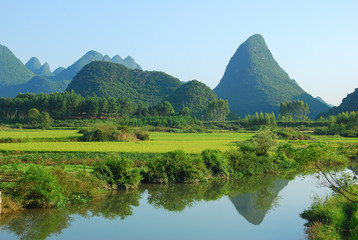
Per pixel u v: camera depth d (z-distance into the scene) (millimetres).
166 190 33188
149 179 35844
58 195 24891
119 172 32781
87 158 42562
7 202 23188
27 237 19688
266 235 20719
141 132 82750
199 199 30234
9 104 166375
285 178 41375
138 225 22484
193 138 90750
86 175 28953
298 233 20969
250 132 136500
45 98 172875
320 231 17406
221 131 139625
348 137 98750
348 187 23031
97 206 26719
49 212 23984
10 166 31750
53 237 19812
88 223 22625
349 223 19156
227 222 23391
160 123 150000
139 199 29547
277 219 24188
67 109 171625
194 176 37031
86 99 187125
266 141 49219
